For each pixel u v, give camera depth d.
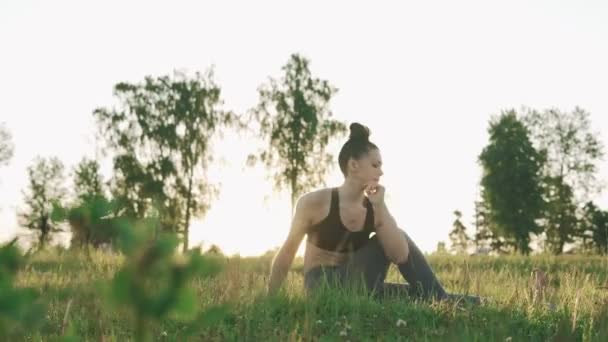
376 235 5.86
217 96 48.06
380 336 4.18
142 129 46.78
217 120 48.06
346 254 5.89
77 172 51.84
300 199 5.80
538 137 63.59
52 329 3.27
